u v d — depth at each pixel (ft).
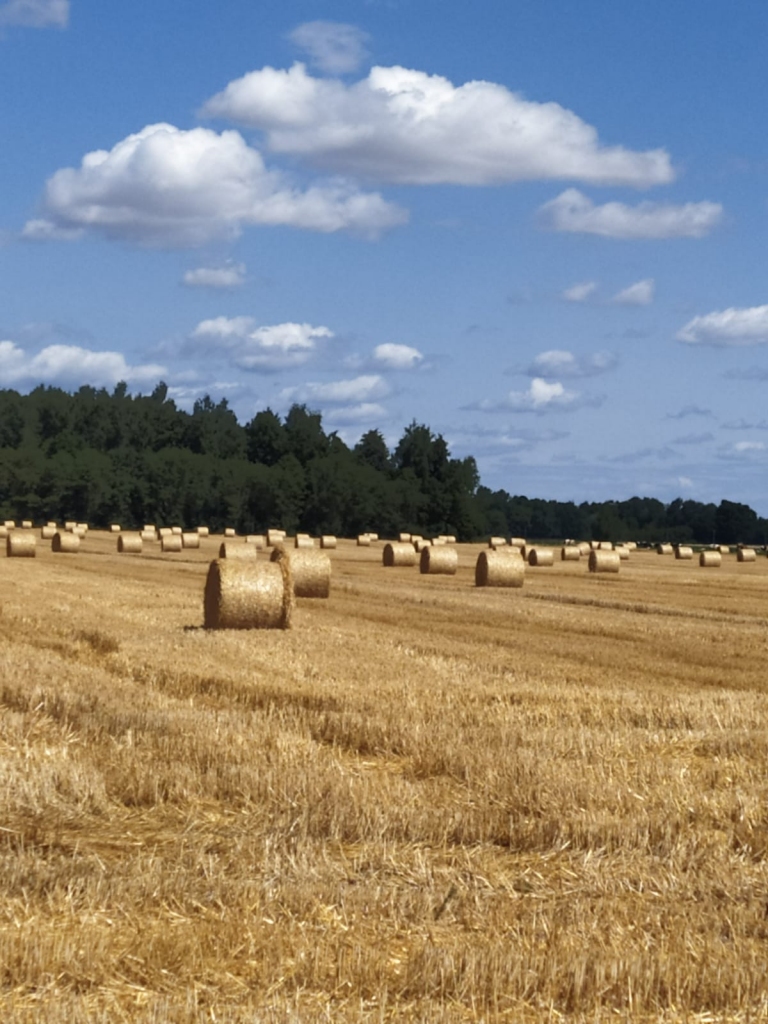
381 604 111.24
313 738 46.42
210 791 37.19
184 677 59.06
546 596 128.36
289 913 26.00
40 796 35.94
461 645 77.41
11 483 449.06
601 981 22.17
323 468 478.59
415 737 44.93
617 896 28.30
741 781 39.52
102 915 25.84
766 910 26.89
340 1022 20.17
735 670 71.15
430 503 483.92
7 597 106.01
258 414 550.77
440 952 23.12
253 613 83.76
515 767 39.75
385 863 30.30
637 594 134.62
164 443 539.70
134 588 122.62
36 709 48.19
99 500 452.76
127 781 37.32
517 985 22.12
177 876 28.02
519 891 28.91
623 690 59.93
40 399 530.27
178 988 22.21
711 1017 21.34
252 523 473.67
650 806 35.70
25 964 22.45
